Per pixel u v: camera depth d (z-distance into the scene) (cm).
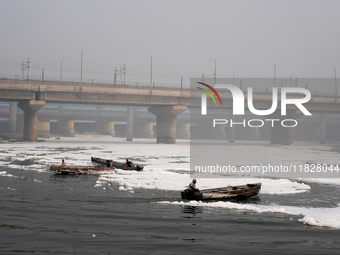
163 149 8838
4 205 2320
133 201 2550
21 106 11219
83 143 11281
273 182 3516
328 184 3531
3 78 12431
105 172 4025
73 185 3203
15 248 1498
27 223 1883
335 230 1847
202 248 1541
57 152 7169
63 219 1981
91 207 2325
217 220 2027
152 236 1702
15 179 3478
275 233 1784
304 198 2773
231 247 1560
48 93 10588
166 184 3288
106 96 11138
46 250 1480
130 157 6334
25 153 6756
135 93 11356
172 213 2189
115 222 1947
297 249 1548
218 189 2792
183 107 12019
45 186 3125
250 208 2348
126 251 1488
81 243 1577
